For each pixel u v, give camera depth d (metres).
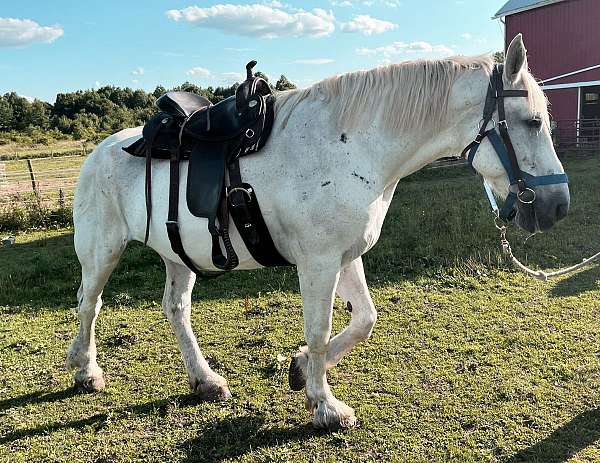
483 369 3.38
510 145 2.36
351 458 2.59
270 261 2.79
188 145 2.73
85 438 2.90
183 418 3.04
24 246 8.02
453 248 5.97
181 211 2.73
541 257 5.63
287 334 4.16
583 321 4.03
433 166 13.76
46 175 15.29
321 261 2.53
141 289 5.56
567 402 2.95
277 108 2.67
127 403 3.24
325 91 2.57
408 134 2.47
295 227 2.52
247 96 2.64
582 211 7.27
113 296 5.34
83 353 3.42
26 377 3.64
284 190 2.50
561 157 14.34
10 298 5.38
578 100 16.92
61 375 3.66
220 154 2.63
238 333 4.23
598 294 4.56
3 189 12.25
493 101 2.37
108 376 3.61
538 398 3.00
